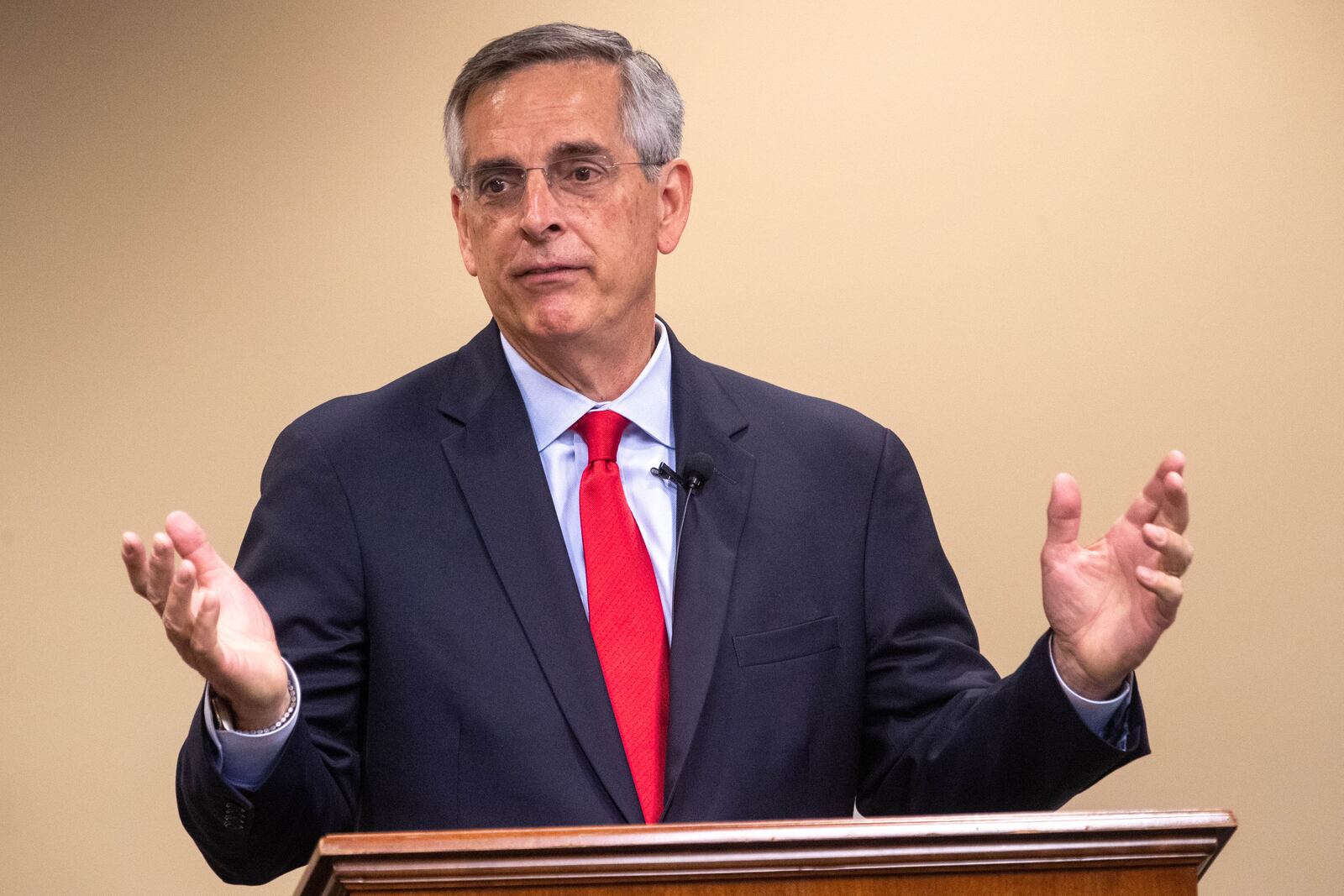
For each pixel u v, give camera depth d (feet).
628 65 24.43
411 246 40.73
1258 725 38.55
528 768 21.45
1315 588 39.04
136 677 39.65
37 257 40.78
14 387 40.29
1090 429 39.58
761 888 15.43
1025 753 21.13
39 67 41.50
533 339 24.00
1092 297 40.06
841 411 25.91
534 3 41.60
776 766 22.39
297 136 41.24
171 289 40.65
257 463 40.01
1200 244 40.22
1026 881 15.94
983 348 39.88
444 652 22.16
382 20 41.65
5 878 38.75
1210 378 39.75
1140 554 19.69
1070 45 40.93
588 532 23.26
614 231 23.66
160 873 38.99
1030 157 40.60
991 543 39.14
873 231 40.40
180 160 41.16
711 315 39.99
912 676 23.86
